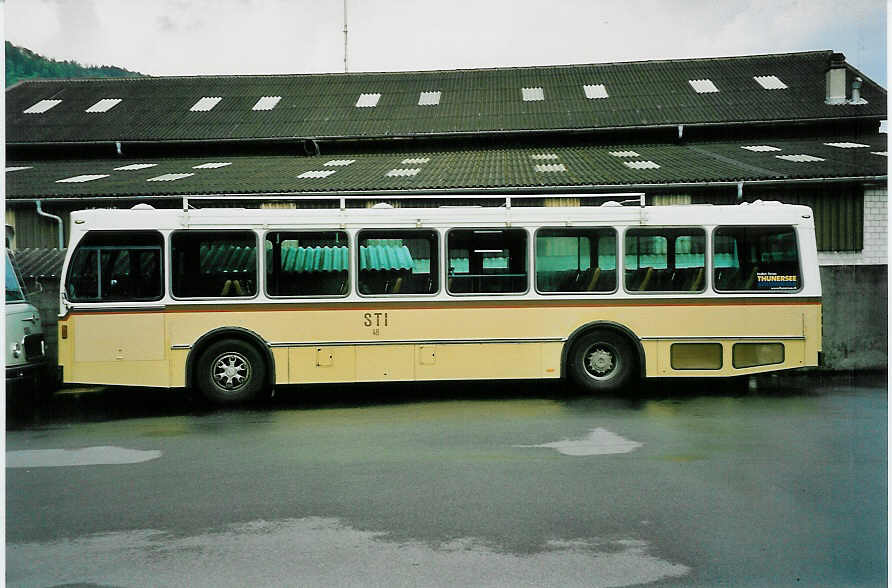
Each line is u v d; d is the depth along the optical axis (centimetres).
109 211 992
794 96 2781
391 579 420
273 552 462
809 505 541
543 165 2086
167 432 826
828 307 1250
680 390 1074
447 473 636
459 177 1869
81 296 981
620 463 661
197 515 534
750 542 470
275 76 3375
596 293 1030
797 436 766
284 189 1756
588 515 523
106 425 871
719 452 699
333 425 852
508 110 2855
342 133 2686
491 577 421
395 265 1018
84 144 2631
